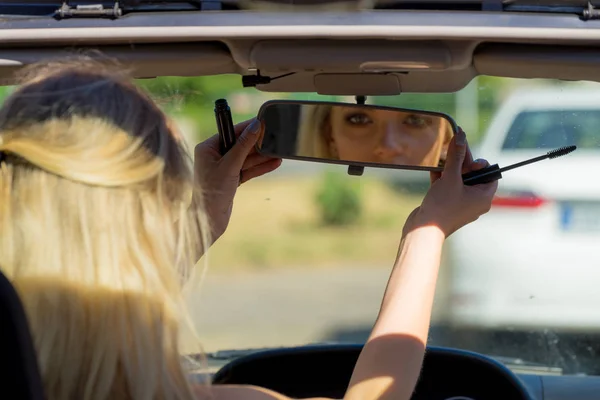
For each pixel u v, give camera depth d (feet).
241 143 8.09
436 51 6.57
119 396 4.91
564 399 10.61
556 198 23.27
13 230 4.99
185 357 5.26
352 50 6.56
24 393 4.64
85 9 6.35
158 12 6.34
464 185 7.02
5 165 5.06
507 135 19.65
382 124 7.64
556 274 23.08
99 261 4.91
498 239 23.41
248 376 11.04
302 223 45.55
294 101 7.88
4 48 6.79
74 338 4.87
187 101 8.04
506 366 10.97
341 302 33.35
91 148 5.00
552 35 6.16
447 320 22.99
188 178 5.40
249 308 32.55
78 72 5.36
